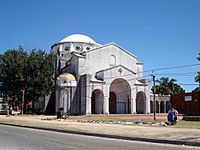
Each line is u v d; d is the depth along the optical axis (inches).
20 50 2706.7
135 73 2849.4
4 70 2637.8
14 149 498.9
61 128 973.8
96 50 2834.6
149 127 981.2
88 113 2513.5
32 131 932.6
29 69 2615.7
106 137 735.1
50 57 2733.8
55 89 2758.4
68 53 3009.4
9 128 1075.9
